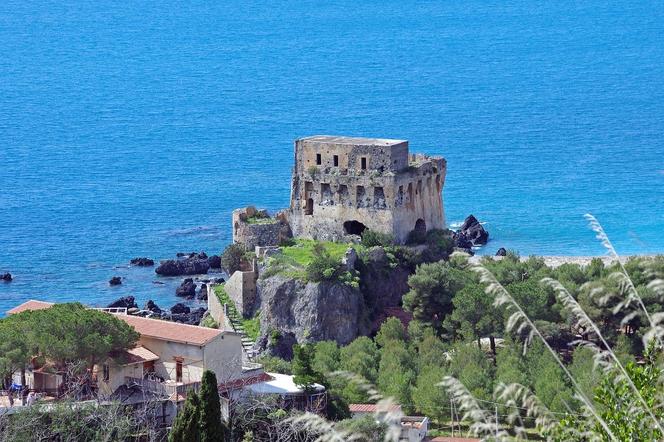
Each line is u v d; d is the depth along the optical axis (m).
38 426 197.62
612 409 107.62
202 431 181.38
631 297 96.19
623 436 105.12
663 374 110.06
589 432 101.88
